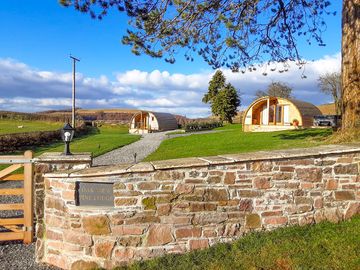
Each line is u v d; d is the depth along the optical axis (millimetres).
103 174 6469
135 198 6449
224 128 44625
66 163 7891
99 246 6426
